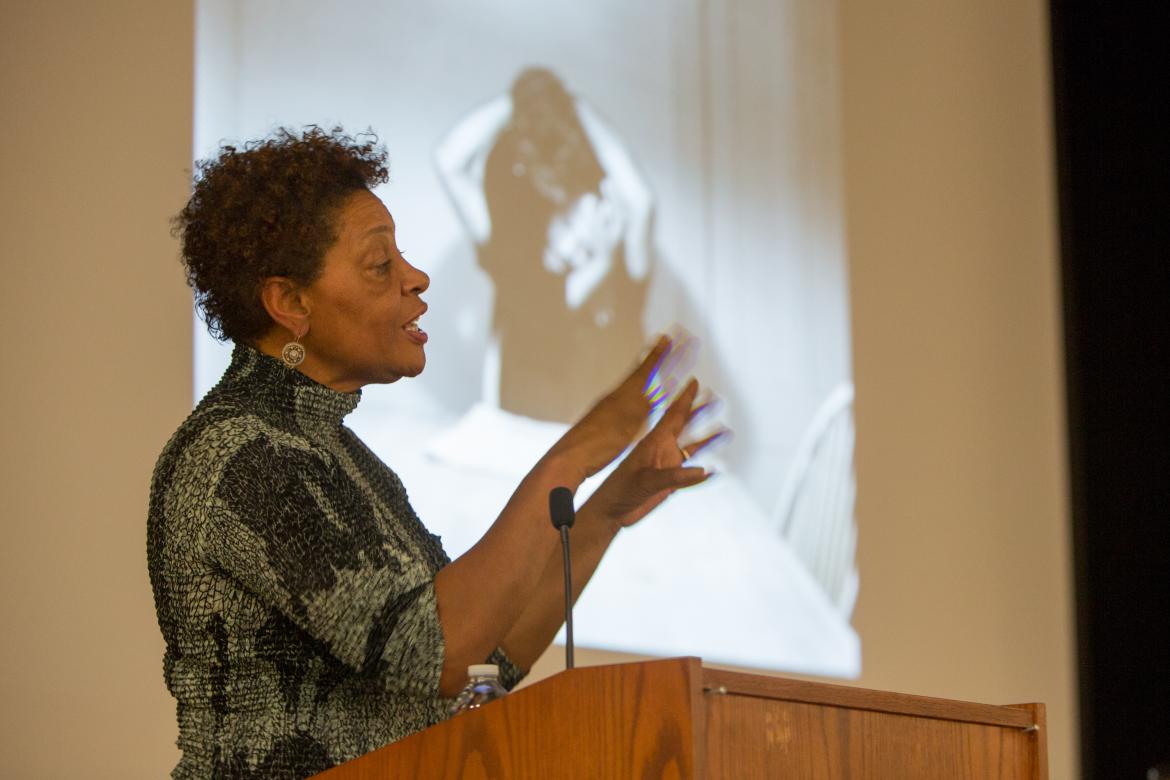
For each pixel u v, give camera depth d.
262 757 2.93
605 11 7.79
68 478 5.88
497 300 7.09
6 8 6.09
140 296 6.13
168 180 6.25
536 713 2.50
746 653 7.56
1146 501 10.07
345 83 6.77
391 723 3.11
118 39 6.25
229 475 2.99
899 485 8.62
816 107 8.66
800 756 2.58
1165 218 10.30
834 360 8.41
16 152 6.02
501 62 7.34
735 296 8.03
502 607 3.02
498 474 6.87
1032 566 9.30
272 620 3.00
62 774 5.66
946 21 9.56
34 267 5.98
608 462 3.35
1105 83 10.29
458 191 7.06
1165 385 10.13
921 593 8.60
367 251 3.43
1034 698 9.16
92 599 5.84
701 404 3.79
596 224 7.54
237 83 6.45
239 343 3.43
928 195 9.21
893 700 2.77
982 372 9.29
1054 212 9.92
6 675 5.64
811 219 8.49
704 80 8.14
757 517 7.82
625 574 7.22
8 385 5.84
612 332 7.50
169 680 3.08
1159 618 9.91
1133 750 9.72
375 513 3.26
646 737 2.38
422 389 6.74
